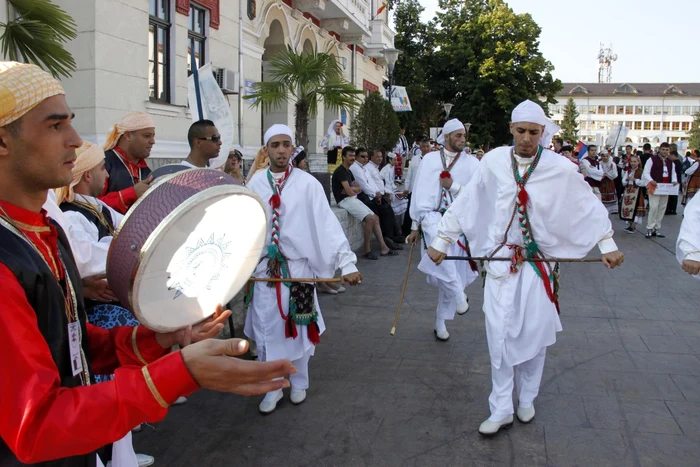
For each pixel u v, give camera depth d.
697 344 5.54
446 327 6.11
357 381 4.71
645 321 6.29
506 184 3.77
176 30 9.15
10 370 1.24
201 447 3.71
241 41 11.41
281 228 4.12
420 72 34.09
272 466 3.48
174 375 1.28
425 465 3.47
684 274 8.74
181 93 9.33
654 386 4.55
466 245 5.39
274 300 4.13
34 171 1.49
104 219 3.13
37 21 4.30
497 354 3.76
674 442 3.70
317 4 14.31
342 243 4.11
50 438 1.20
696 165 17.59
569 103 87.88
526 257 3.80
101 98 7.46
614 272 8.88
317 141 16.27
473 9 38.00
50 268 1.54
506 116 36.34
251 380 1.32
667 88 101.94
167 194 1.68
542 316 3.77
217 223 1.80
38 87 1.45
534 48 37.09
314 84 9.77
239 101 11.38
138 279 1.61
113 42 7.61
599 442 3.70
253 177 4.27
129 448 2.12
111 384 1.27
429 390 4.53
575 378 4.73
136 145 4.24
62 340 1.52
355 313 6.65
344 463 3.50
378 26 20.81
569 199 3.71
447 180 5.73
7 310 1.28
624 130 20.78
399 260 9.82
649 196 12.79
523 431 3.86
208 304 1.87
